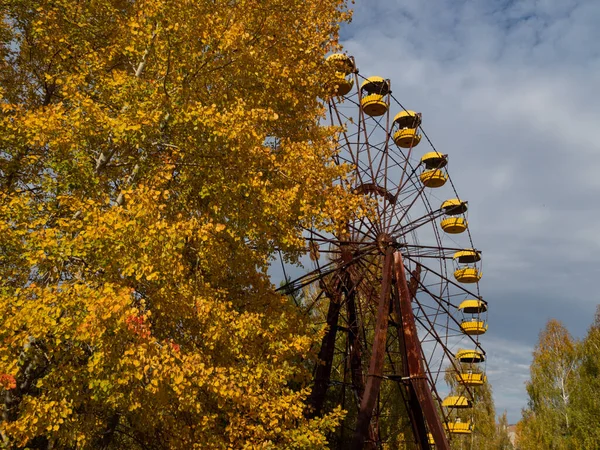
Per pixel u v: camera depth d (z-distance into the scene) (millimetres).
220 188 8797
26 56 10555
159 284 7656
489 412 43594
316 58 12055
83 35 10180
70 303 6551
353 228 18562
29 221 7895
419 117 22594
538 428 38062
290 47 11031
